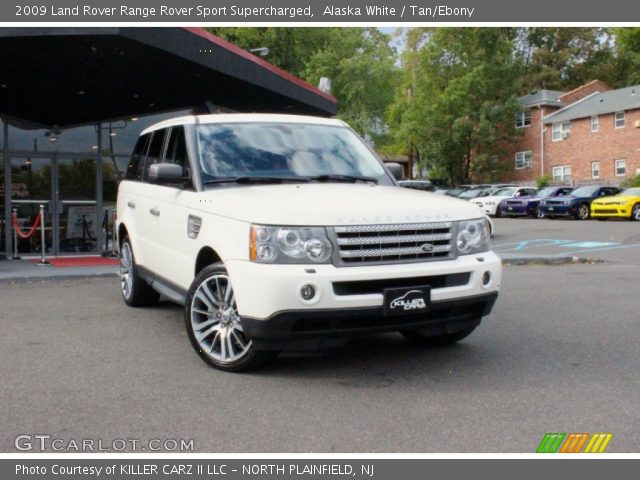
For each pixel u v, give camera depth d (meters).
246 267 4.73
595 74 67.75
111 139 15.41
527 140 53.25
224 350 5.19
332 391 4.71
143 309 7.90
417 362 5.46
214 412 4.29
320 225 4.68
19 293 9.23
